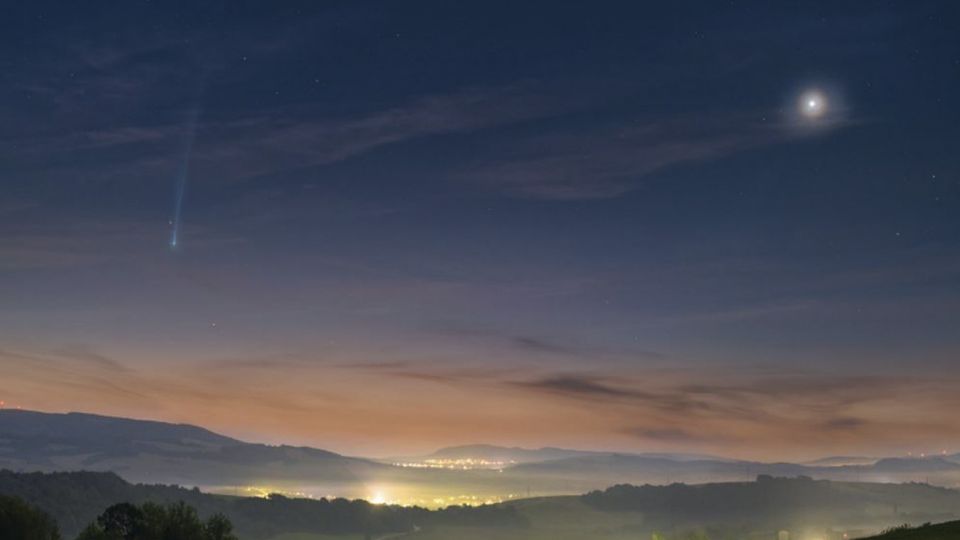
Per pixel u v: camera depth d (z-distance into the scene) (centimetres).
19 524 8381
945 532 6328
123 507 9431
